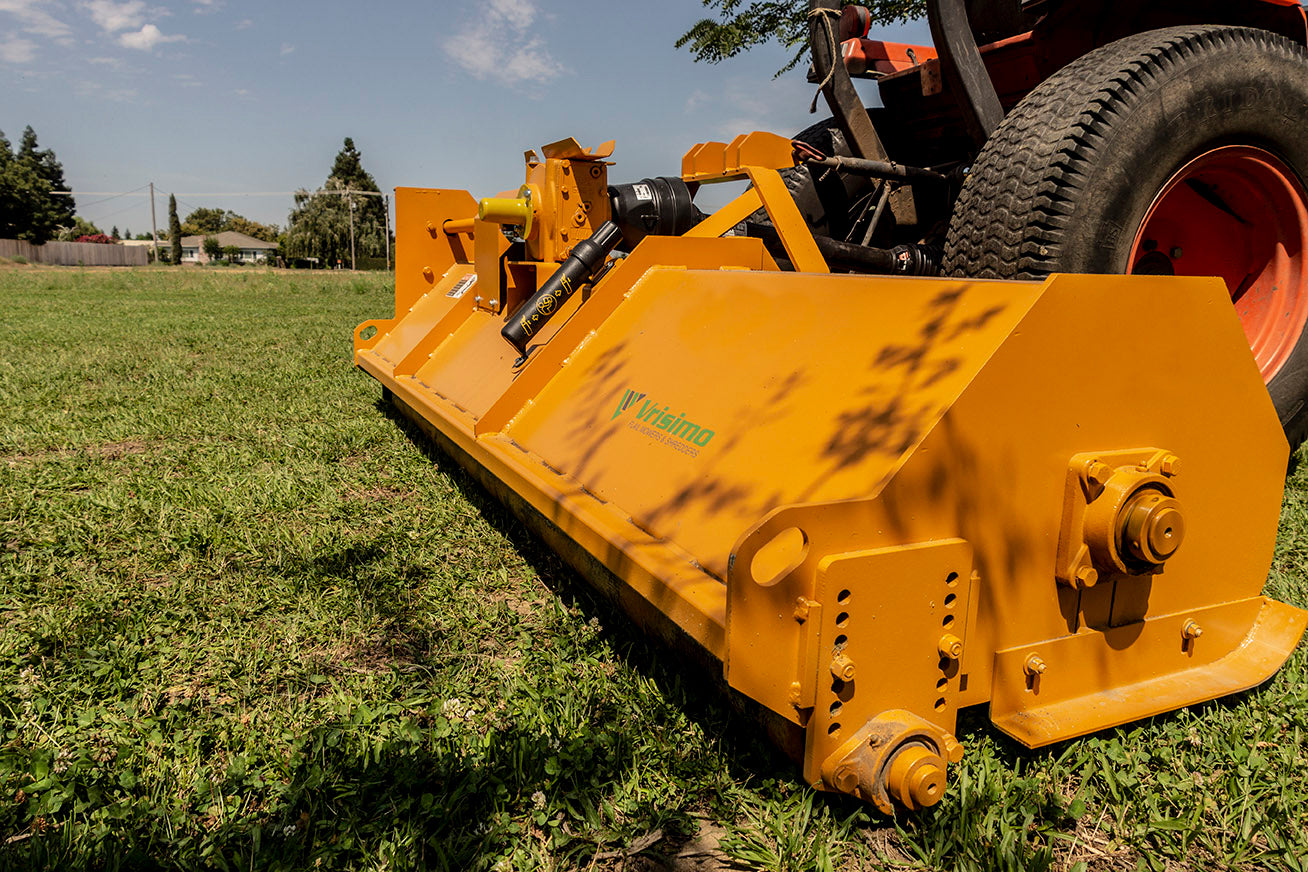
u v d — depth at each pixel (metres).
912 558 1.87
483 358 4.69
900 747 1.86
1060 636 2.21
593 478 2.97
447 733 2.40
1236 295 3.64
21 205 74.88
